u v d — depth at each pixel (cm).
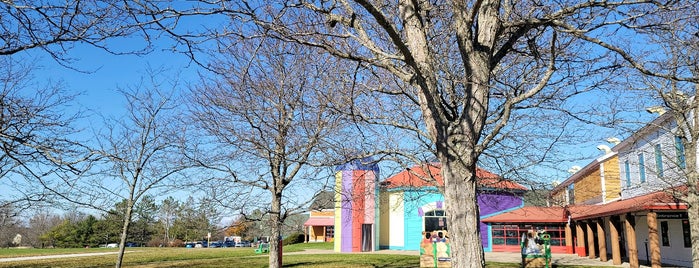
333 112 826
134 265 2064
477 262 525
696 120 1299
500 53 627
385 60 646
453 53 827
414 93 888
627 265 2097
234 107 1011
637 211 1792
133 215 1384
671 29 616
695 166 1321
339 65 861
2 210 929
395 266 1958
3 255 2969
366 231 3219
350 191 1159
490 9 601
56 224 5344
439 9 738
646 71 550
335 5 595
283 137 963
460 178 546
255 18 499
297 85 1030
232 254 2839
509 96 634
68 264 2155
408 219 3316
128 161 962
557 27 626
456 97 770
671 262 2127
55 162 482
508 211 3192
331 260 2272
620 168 2434
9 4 428
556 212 2939
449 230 546
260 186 1018
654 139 1875
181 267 1933
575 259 2523
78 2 439
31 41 479
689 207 1334
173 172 1259
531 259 1944
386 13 775
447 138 560
